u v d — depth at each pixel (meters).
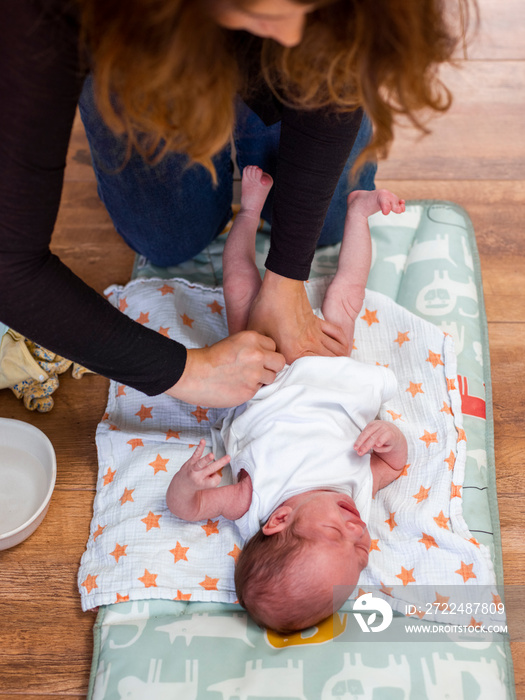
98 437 1.24
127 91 0.57
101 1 0.52
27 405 1.33
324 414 1.10
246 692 0.96
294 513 1.03
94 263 1.55
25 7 0.56
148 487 1.16
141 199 1.27
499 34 1.95
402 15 0.54
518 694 1.03
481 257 1.54
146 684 0.98
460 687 0.95
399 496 1.15
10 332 1.27
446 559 1.06
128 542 1.11
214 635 1.02
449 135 1.76
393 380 1.14
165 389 0.91
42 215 0.70
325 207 0.98
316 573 0.97
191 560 1.10
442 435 1.19
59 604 1.12
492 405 1.30
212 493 1.10
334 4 0.57
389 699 0.94
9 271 0.72
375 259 1.47
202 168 1.26
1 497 1.20
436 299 1.40
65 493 1.23
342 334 1.21
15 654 1.07
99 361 0.83
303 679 0.97
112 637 1.03
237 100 0.98
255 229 1.30
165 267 1.50
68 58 0.60
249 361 0.98
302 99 0.68
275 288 1.08
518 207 1.62
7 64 0.59
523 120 1.79
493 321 1.45
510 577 1.14
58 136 0.65
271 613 0.97
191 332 1.35
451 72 1.88
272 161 1.33
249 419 1.12
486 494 1.17
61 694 1.04
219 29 0.56
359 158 0.71
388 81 0.61
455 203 1.56
